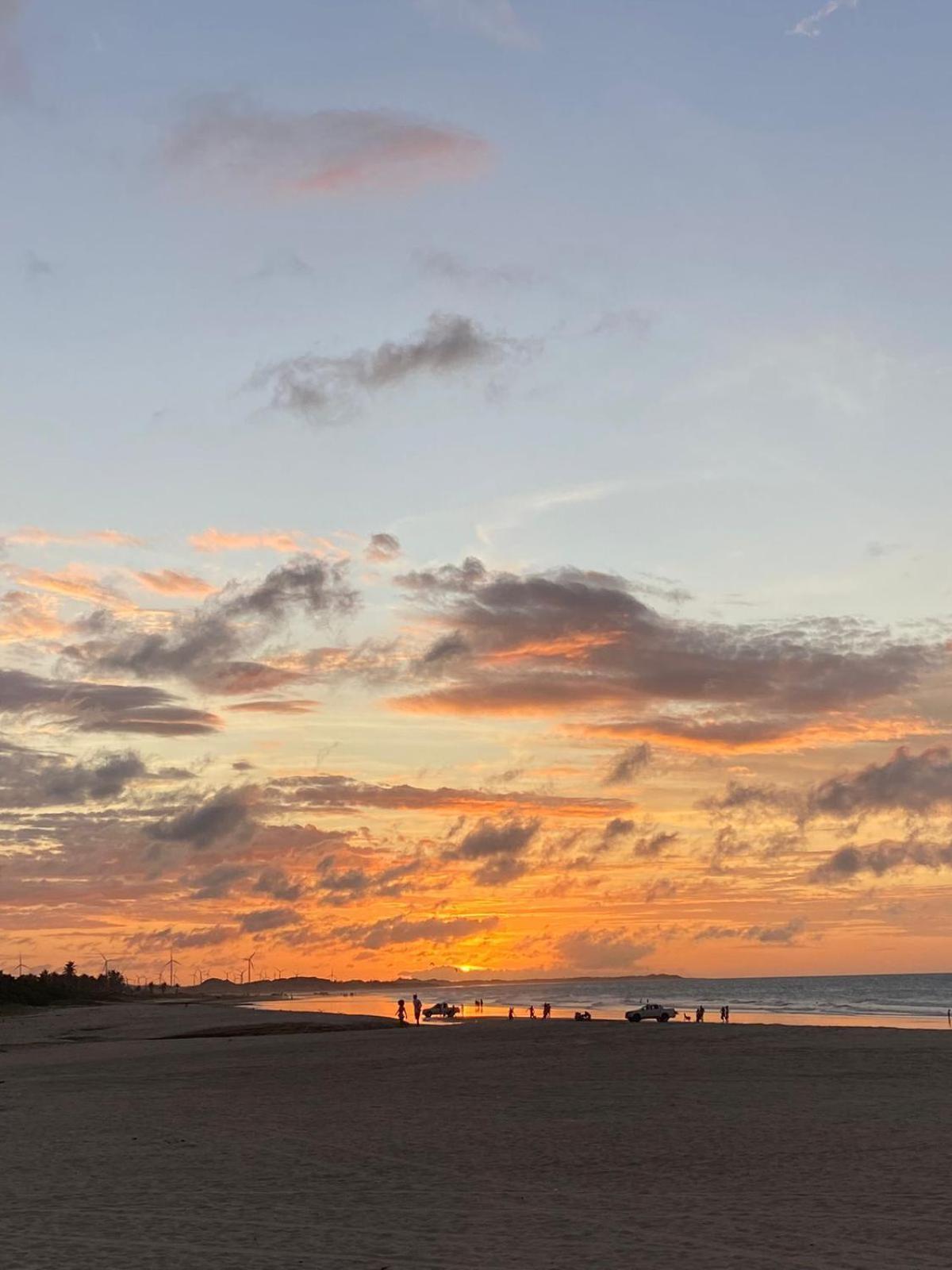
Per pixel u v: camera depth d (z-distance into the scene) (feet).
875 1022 350.64
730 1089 119.75
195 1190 69.67
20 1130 102.63
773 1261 48.34
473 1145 85.20
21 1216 62.80
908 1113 97.14
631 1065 152.87
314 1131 95.55
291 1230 57.26
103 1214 62.54
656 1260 49.06
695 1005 612.29
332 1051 203.31
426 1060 173.37
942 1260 47.80
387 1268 49.03
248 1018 399.85
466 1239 54.44
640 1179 69.72
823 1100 107.86
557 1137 87.97
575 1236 54.60
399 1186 69.36
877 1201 60.64
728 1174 70.33
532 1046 198.70
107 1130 100.42
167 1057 202.69
